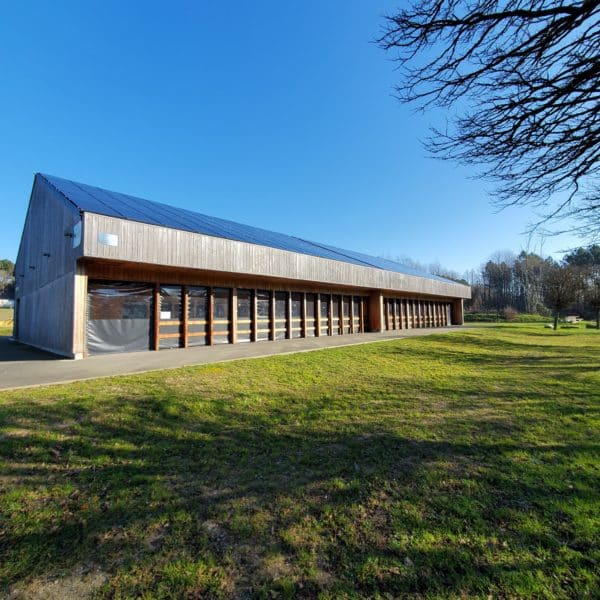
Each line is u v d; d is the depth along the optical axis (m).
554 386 6.62
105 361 8.31
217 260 10.91
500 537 2.30
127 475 3.04
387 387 6.30
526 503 2.69
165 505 2.62
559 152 4.19
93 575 1.97
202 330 12.10
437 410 5.05
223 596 1.83
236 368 7.38
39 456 3.28
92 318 9.60
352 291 18.66
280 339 14.48
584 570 2.01
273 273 12.60
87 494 2.75
